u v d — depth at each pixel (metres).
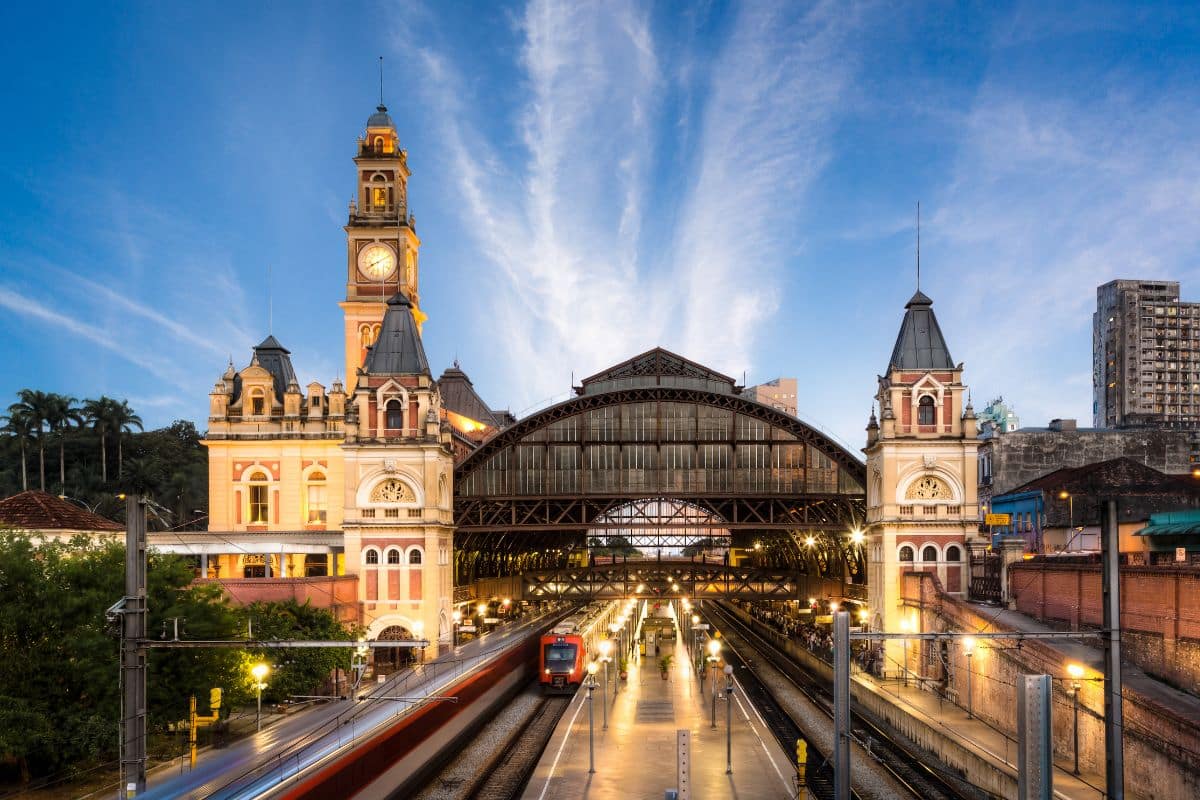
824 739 51.94
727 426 78.00
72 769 39.50
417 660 67.44
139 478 112.06
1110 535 27.44
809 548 94.50
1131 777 35.41
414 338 71.88
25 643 39.56
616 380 79.38
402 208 88.62
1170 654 38.31
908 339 69.62
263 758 37.81
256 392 74.75
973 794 40.34
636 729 50.34
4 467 112.81
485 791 42.22
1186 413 188.62
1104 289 197.62
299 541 71.12
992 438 99.56
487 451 77.69
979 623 51.22
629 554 151.50
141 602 30.78
